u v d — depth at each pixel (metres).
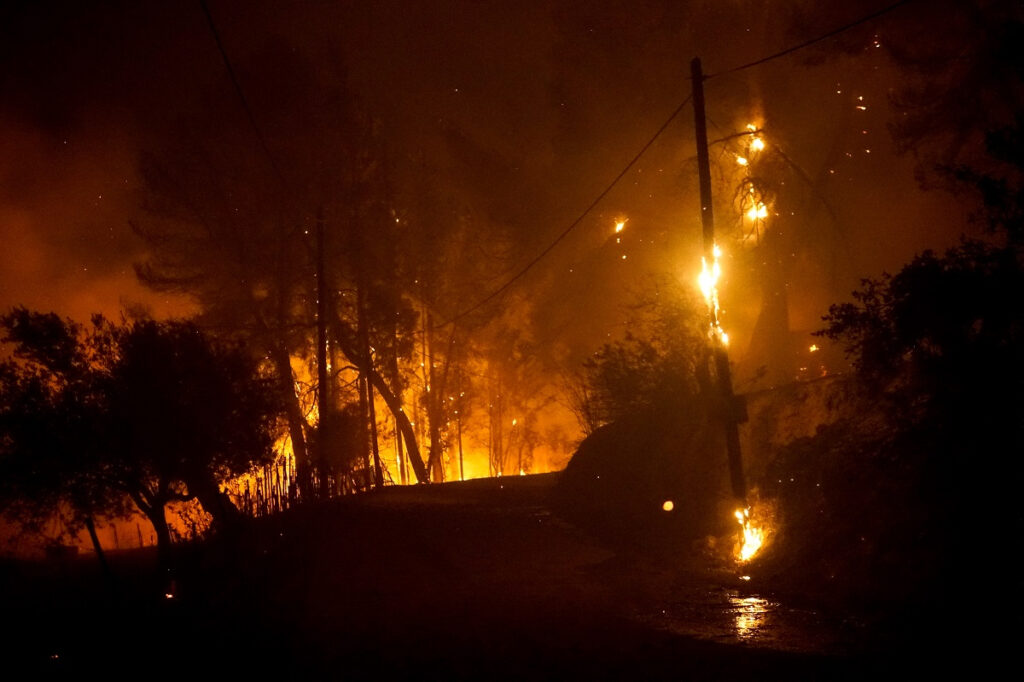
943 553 10.74
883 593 10.92
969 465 11.06
